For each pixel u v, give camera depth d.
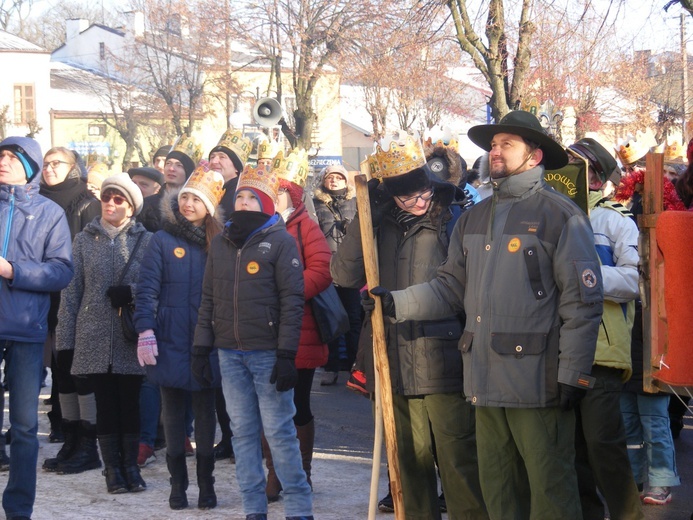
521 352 4.44
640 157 7.27
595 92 23.91
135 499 6.30
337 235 10.12
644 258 4.38
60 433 7.86
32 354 5.43
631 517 5.36
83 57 62.59
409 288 4.89
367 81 29.94
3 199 5.52
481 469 4.70
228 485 6.65
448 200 5.23
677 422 8.12
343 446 7.93
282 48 33.84
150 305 6.00
